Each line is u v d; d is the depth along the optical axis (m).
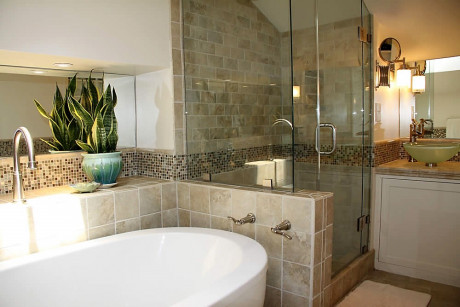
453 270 2.52
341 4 2.46
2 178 1.97
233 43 2.31
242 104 2.21
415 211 2.66
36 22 1.69
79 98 2.28
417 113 3.20
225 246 1.76
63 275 1.64
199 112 2.33
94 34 1.90
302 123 2.09
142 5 2.11
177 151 2.32
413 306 2.22
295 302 1.82
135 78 2.54
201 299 1.23
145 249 1.88
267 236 1.90
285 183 1.94
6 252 1.61
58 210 1.78
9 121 2.00
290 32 2.09
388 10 2.75
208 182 2.27
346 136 2.50
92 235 1.92
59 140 2.20
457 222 2.48
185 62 2.33
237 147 2.17
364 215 2.76
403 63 3.18
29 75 2.07
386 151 3.05
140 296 1.83
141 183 2.26
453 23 2.72
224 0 2.36
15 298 1.49
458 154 3.02
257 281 1.43
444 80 3.05
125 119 2.52
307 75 2.16
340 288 2.31
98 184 2.01
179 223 2.35
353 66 2.61
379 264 2.87
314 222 1.72
